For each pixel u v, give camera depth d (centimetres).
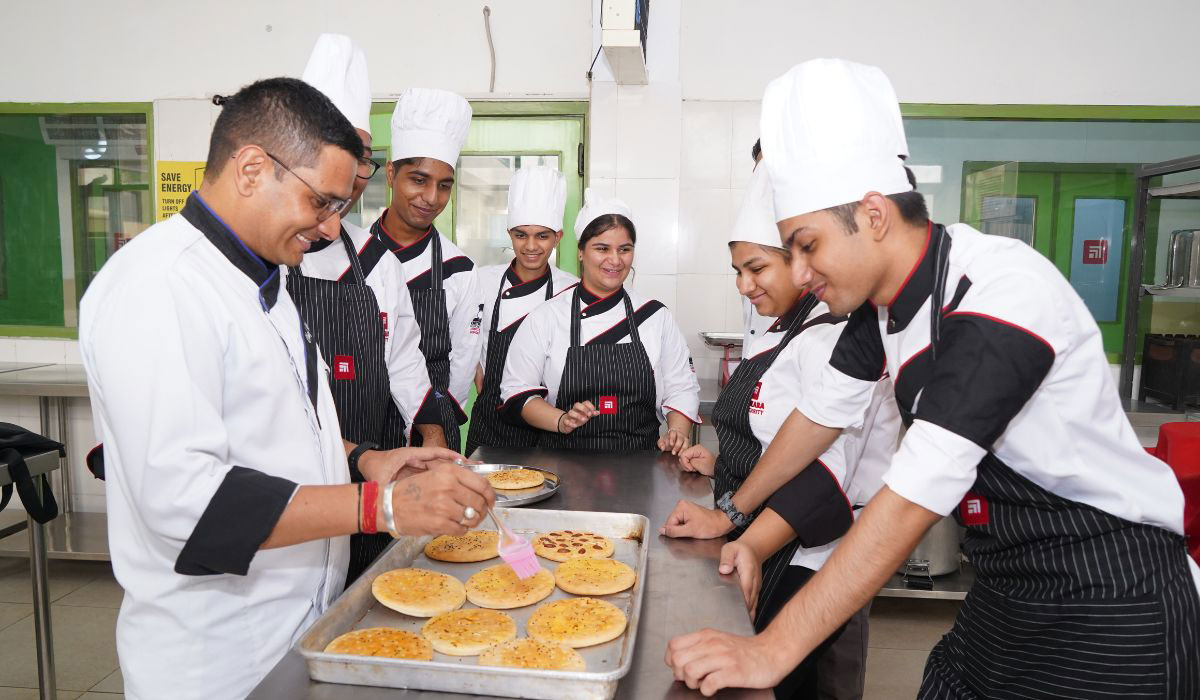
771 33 349
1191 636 100
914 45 346
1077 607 101
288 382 104
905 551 91
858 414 138
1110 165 351
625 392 216
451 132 203
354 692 85
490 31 357
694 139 357
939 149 354
